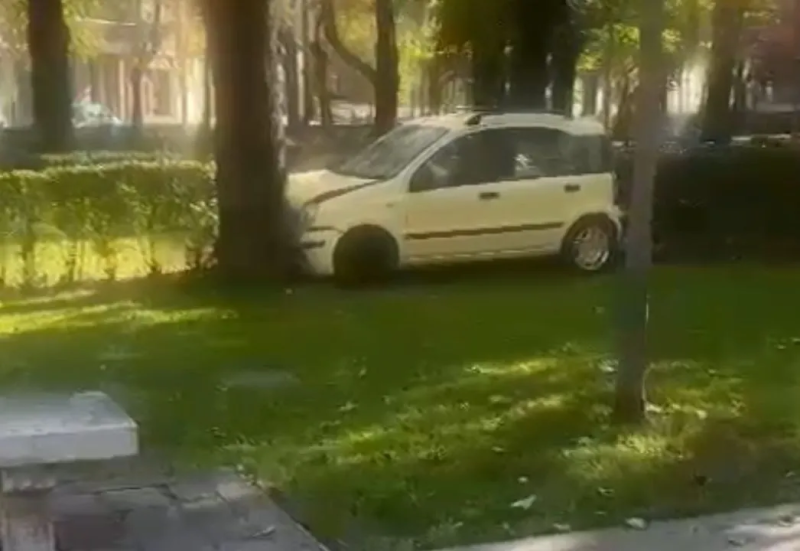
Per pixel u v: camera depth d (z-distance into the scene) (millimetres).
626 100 20969
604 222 12734
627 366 6715
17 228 10914
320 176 12398
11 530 4141
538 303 10766
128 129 29797
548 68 17797
